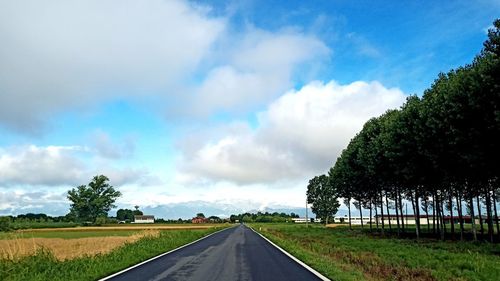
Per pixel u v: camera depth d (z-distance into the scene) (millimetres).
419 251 27531
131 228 132875
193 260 20953
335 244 37562
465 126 27016
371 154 46844
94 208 161000
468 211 48688
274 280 13453
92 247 35094
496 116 23922
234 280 13531
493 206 43906
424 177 38125
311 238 51000
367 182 58281
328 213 138000
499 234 40594
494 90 23719
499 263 19906
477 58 27203
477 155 26484
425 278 15336
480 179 32094
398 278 15133
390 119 42812
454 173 33031
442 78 32969
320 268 16375
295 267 17234
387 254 26125
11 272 15055
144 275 15211
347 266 17656
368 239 46844
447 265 19109
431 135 31781
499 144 25656
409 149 37000
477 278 15266
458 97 26812
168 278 14273
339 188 71188
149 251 25938
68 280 14102
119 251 24094
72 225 152625
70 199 159000
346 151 60688
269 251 26719
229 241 40312
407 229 76562
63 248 36500
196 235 53438
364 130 53406
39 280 13930
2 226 108062
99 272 15688
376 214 70312
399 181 44750
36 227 144750
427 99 32844
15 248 18203
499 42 23969
